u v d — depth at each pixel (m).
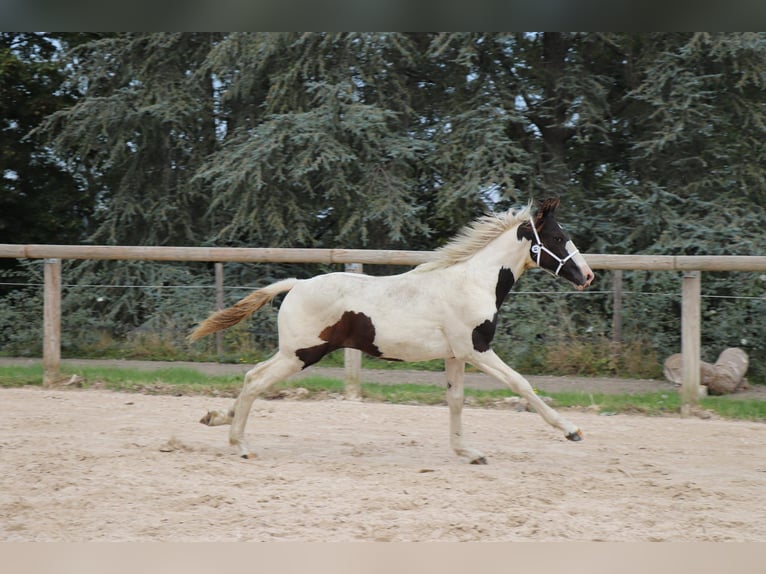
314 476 6.60
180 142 16.28
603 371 12.70
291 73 14.57
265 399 10.36
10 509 5.63
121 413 9.27
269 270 15.27
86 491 6.04
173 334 14.45
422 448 7.82
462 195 13.73
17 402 9.85
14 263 17.56
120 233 16.14
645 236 14.09
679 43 14.45
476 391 10.73
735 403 10.16
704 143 14.41
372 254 10.30
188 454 7.29
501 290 7.11
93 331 15.13
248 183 14.15
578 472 6.91
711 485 6.55
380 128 14.16
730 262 9.54
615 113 15.61
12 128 17.50
